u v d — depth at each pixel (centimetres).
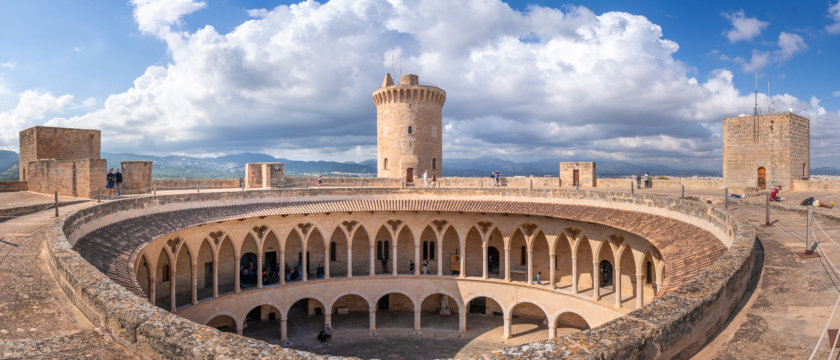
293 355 745
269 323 5441
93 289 1098
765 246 2111
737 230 1984
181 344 778
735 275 1238
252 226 4812
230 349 755
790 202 4009
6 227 2584
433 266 5844
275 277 5175
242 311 4731
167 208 3959
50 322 1124
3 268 1628
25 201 3938
